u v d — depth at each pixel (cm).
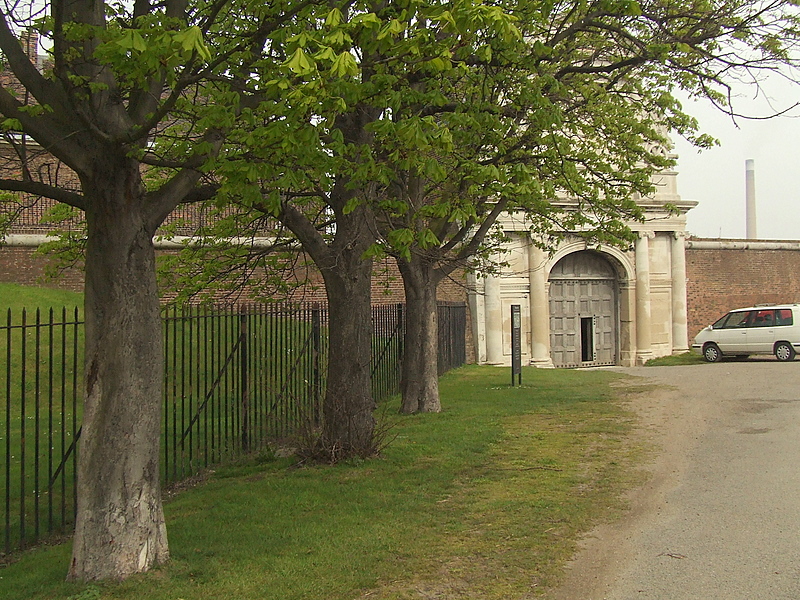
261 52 686
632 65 1075
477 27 505
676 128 1239
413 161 713
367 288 945
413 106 862
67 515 811
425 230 733
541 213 1337
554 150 1010
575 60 1223
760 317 2434
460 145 955
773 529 625
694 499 729
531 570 548
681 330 2755
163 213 580
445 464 895
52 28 571
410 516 688
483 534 633
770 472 822
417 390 1301
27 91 579
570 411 1286
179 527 669
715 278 2905
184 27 583
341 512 706
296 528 657
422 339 1308
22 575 584
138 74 498
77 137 547
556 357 2645
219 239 1217
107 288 554
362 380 937
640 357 2673
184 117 683
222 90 671
